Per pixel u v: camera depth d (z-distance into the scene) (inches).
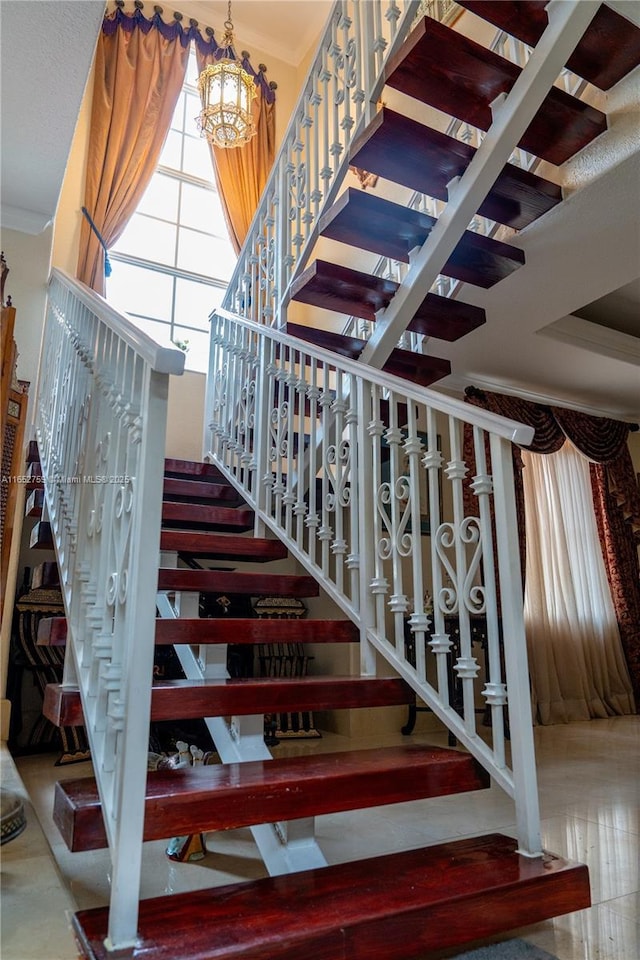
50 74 89.1
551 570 195.9
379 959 45.7
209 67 174.1
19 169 113.8
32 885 55.3
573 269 118.1
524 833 59.5
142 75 202.7
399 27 94.3
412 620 75.3
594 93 98.9
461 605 68.8
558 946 54.6
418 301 107.7
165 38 211.8
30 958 42.5
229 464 138.3
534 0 81.6
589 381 179.9
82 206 185.6
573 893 55.1
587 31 84.1
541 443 191.0
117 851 44.2
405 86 89.1
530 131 95.0
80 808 49.8
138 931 44.0
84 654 61.1
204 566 165.8
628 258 115.0
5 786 86.0
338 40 118.6
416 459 78.5
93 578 61.9
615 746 145.8
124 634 50.6
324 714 162.6
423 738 149.7
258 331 123.4
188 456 184.4
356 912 47.1
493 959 52.2
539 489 201.6
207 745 128.3
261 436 118.6
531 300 129.4
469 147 92.5
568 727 174.2
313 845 70.4
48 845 66.1
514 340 149.6
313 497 98.2
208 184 220.7
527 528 193.6
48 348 127.6
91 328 78.8
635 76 92.0
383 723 158.1
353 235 103.6
